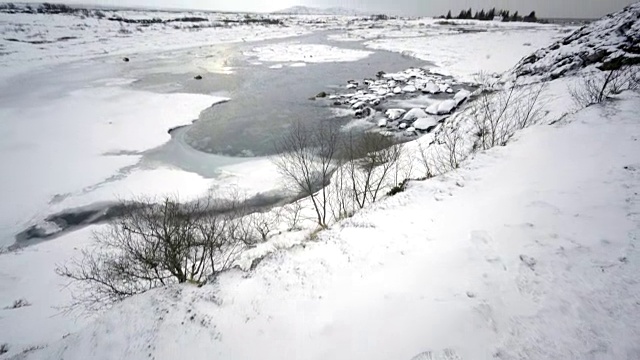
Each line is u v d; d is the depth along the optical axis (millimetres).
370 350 4074
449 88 31844
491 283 4699
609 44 18734
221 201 14891
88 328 5086
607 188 6543
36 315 8703
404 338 4105
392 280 5215
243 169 17875
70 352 4734
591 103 12234
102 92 30312
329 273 5742
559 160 8234
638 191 6250
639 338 3582
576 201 6301
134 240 10438
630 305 3996
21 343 7570
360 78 37500
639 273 4434
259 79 37156
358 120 24766
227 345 4523
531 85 19047
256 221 12594
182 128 23328
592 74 17094
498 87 24469
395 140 20969
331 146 18719
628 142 8305
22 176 16516
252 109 27391
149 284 8781
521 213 6246
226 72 40531
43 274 10633
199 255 9727
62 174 16859
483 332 3961
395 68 42188
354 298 5004
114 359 4527
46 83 32688
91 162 18094
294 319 4793
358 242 6574
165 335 4781
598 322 3850
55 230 13242
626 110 10273
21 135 20797
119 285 8945
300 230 11266
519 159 8898
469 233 5977
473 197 7484
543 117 13953
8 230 13195
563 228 5570
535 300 4297
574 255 4922
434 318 4273
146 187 15914
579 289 4332
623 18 19500
